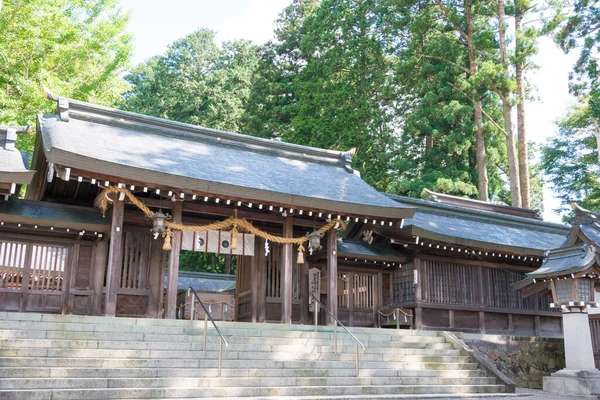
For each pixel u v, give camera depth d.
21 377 8.74
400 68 33.03
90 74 25.25
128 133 16.20
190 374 9.99
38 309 14.28
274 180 15.72
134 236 15.40
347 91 33.91
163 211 15.18
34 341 9.89
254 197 14.08
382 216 15.81
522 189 28.72
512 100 28.53
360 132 33.38
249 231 16.09
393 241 17.77
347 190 17.00
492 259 19.55
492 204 24.64
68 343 10.15
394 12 34.28
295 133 34.25
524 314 19.70
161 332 11.74
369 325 18.45
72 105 15.94
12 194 13.58
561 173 40.69
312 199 14.72
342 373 11.41
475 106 31.67
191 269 40.72
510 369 17.06
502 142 34.09
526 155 28.89
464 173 31.95
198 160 15.66
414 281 17.95
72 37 23.02
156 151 15.27
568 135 41.03
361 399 9.95
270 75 41.28
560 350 18.44
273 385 10.36
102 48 25.44
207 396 9.45
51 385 8.66
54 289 14.58
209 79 46.62
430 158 34.00
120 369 9.48
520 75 29.30
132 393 8.91
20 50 21.28
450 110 30.69
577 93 26.77
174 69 50.34
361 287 18.64
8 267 14.16
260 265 16.83
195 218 16.22
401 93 35.50
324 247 17.09
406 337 14.55
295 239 15.64
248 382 10.13
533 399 11.71
